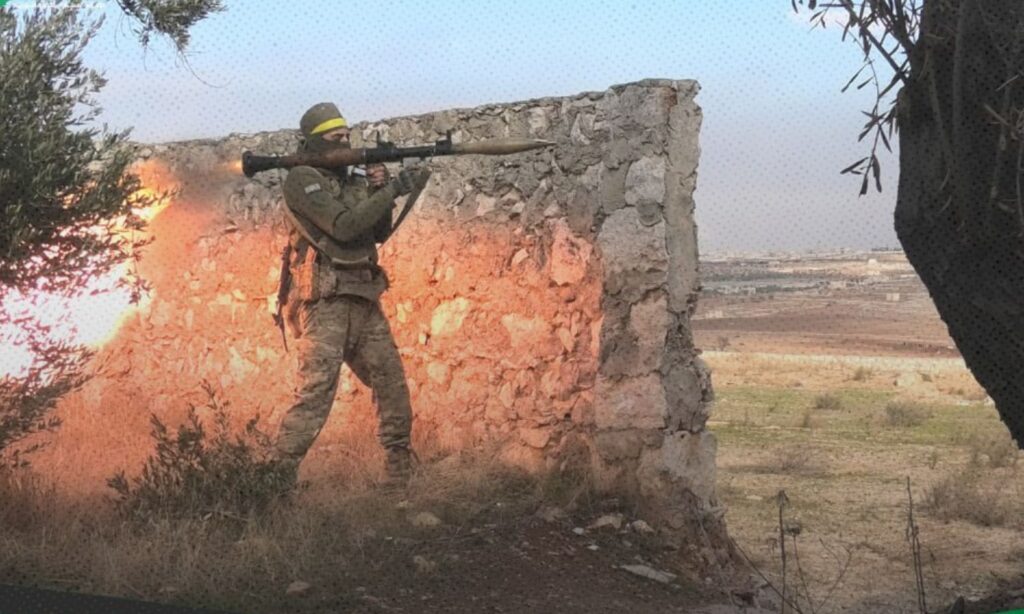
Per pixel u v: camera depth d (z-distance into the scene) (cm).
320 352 548
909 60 379
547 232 611
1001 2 360
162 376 711
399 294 688
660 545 535
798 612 469
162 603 416
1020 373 385
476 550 497
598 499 566
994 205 372
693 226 568
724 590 494
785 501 487
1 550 441
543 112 612
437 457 638
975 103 367
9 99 470
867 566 577
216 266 723
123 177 513
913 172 388
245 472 502
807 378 1738
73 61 480
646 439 555
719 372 1798
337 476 587
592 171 586
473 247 650
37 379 520
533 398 613
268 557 454
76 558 443
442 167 665
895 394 1627
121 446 627
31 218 477
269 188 716
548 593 464
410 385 683
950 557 600
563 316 602
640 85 562
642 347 558
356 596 434
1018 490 819
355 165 550
